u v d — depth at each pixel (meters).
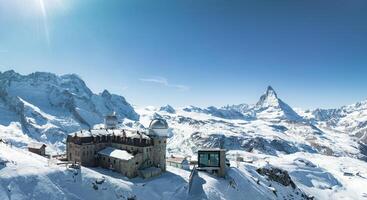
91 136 118.56
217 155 130.00
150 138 118.06
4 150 100.88
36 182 83.81
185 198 95.25
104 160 116.12
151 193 98.44
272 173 168.12
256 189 132.38
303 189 195.75
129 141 117.81
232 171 136.38
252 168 164.75
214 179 121.69
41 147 131.50
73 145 117.44
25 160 94.56
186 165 134.38
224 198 108.31
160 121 122.50
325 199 192.00
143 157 113.94
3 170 84.12
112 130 132.12
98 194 89.88
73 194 86.12
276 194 144.00
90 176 94.88
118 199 90.81
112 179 98.50
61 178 89.56
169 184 106.38
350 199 198.12
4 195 76.62
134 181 105.00
